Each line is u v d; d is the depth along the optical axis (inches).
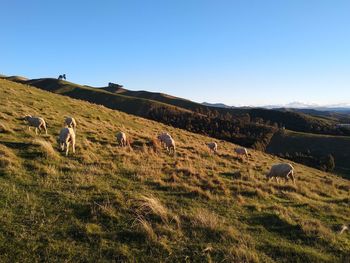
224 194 638.5
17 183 550.6
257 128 4569.4
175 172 751.1
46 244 397.7
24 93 1545.3
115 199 524.1
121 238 429.1
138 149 1008.2
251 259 402.6
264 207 588.7
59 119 1176.2
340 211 633.0
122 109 5974.4
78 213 475.5
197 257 402.0
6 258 364.8
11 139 786.8
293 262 413.1
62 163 690.2
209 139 1841.8
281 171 844.6
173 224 473.1
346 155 3730.3
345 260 423.5
